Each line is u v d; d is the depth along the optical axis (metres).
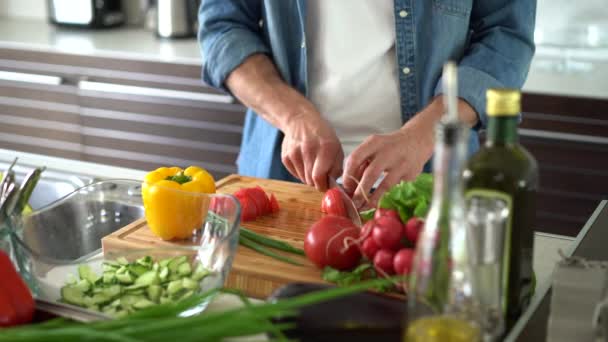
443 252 0.81
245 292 1.19
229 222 1.18
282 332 0.90
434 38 1.68
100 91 3.18
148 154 3.18
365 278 1.13
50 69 3.25
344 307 0.90
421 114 1.48
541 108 2.54
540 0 2.96
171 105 3.07
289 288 0.94
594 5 2.89
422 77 1.72
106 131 3.23
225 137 3.03
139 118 3.14
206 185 1.41
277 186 1.59
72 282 1.05
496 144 0.95
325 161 1.43
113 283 1.03
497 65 1.59
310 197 1.52
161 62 3.03
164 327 0.83
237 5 1.79
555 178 2.59
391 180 1.37
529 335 0.93
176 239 1.28
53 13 3.56
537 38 3.00
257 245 1.26
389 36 1.71
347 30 1.71
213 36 1.76
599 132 2.49
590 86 2.53
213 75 1.74
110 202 1.30
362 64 1.72
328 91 1.76
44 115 3.33
